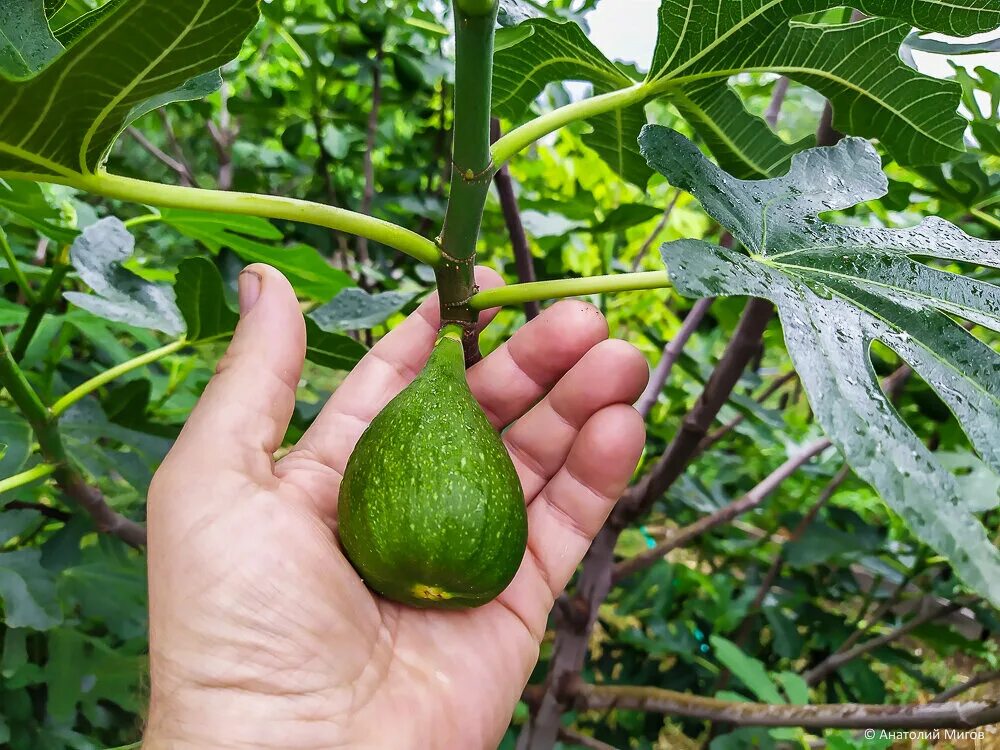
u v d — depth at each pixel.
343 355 0.31
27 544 0.42
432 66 0.50
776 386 0.51
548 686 0.37
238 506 0.21
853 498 0.65
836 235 0.20
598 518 0.28
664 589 0.57
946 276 0.19
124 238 0.32
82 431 0.33
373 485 0.19
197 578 0.21
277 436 0.23
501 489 0.19
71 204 0.35
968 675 0.74
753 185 0.21
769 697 0.37
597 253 0.59
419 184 0.56
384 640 0.24
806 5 0.21
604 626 0.63
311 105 0.55
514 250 0.34
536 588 0.28
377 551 0.19
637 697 0.34
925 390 0.44
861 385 0.16
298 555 0.21
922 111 0.24
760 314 0.28
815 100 0.57
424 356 0.30
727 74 0.24
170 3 0.14
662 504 0.58
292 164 0.61
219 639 0.21
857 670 0.52
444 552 0.18
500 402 0.29
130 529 0.32
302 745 0.21
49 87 0.15
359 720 0.21
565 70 0.26
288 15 0.49
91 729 0.42
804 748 0.38
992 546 0.15
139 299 0.31
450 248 0.20
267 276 0.24
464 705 0.24
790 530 0.51
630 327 0.65
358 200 0.65
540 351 0.28
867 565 0.51
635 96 0.23
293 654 0.21
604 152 0.32
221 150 0.58
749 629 0.57
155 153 0.52
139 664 0.39
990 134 0.34
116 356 0.40
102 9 0.21
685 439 0.32
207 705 0.20
